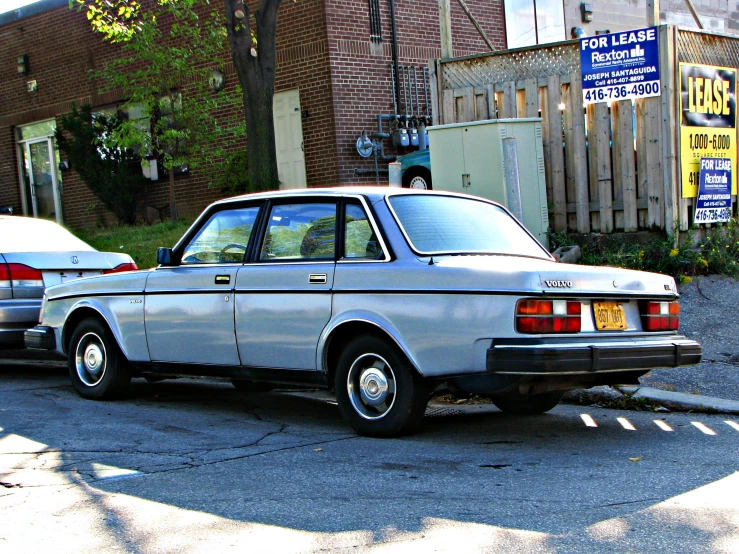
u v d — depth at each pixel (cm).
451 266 582
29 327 899
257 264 677
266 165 1294
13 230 962
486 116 1189
